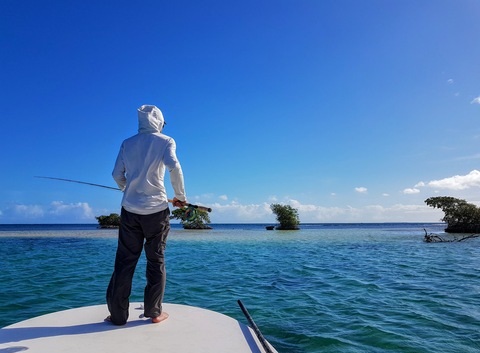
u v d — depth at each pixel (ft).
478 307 20.54
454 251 63.00
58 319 12.01
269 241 86.48
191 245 72.90
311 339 14.97
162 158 11.14
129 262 11.23
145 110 11.60
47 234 120.57
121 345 9.85
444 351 13.67
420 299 22.70
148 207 10.95
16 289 25.35
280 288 26.45
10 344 9.84
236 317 18.45
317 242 84.48
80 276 31.42
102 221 207.41
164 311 12.90
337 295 23.94
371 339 14.99
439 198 150.10
